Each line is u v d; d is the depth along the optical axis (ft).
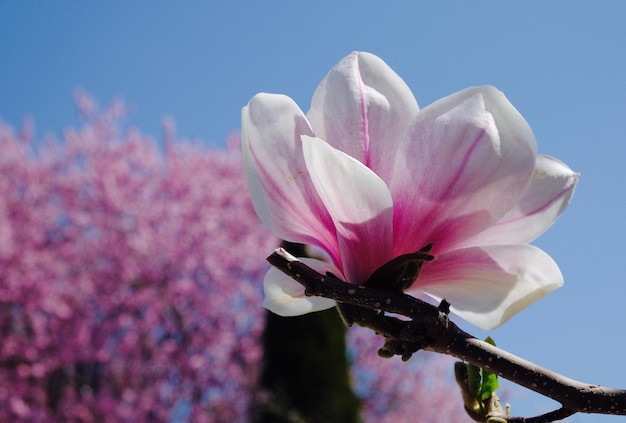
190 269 57.21
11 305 53.83
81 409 52.90
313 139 3.43
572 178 3.81
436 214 3.67
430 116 3.60
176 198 60.03
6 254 53.16
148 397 53.98
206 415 55.67
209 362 56.34
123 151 60.59
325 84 3.91
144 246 56.49
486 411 4.21
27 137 59.36
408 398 59.98
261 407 31.35
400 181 3.68
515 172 3.52
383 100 3.84
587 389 3.69
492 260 3.72
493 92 3.55
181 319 56.24
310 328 32.17
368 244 3.68
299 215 3.83
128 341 54.29
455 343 3.70
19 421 52.21
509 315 3.65
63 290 54.44
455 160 3.57
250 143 3.76
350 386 32.42
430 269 3.79
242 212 60.85
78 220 57.31
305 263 3.82
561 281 3.63
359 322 3.77
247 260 58.85
